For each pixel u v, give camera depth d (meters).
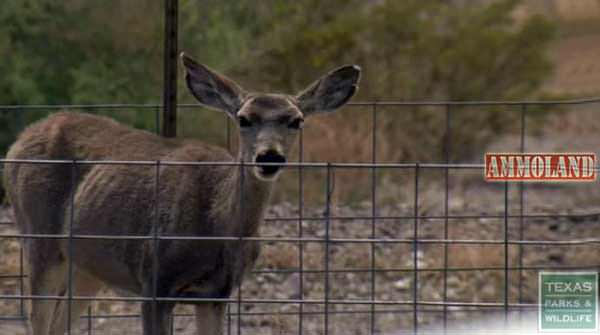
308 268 23.62
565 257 24.98
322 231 25.58
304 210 27.02
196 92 17.45
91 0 30.73
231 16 33.09
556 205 30.25
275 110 16.52
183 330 20.34
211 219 16.55
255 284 22.86
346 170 30.33
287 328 20.91
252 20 34.22
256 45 34.06
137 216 17.00
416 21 39.41
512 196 32.16
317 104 17.39
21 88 29.80
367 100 37.25
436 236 26.08
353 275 23.53
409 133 35.81
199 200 16.58
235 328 20.78
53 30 30.50
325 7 39.69
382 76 37.84
